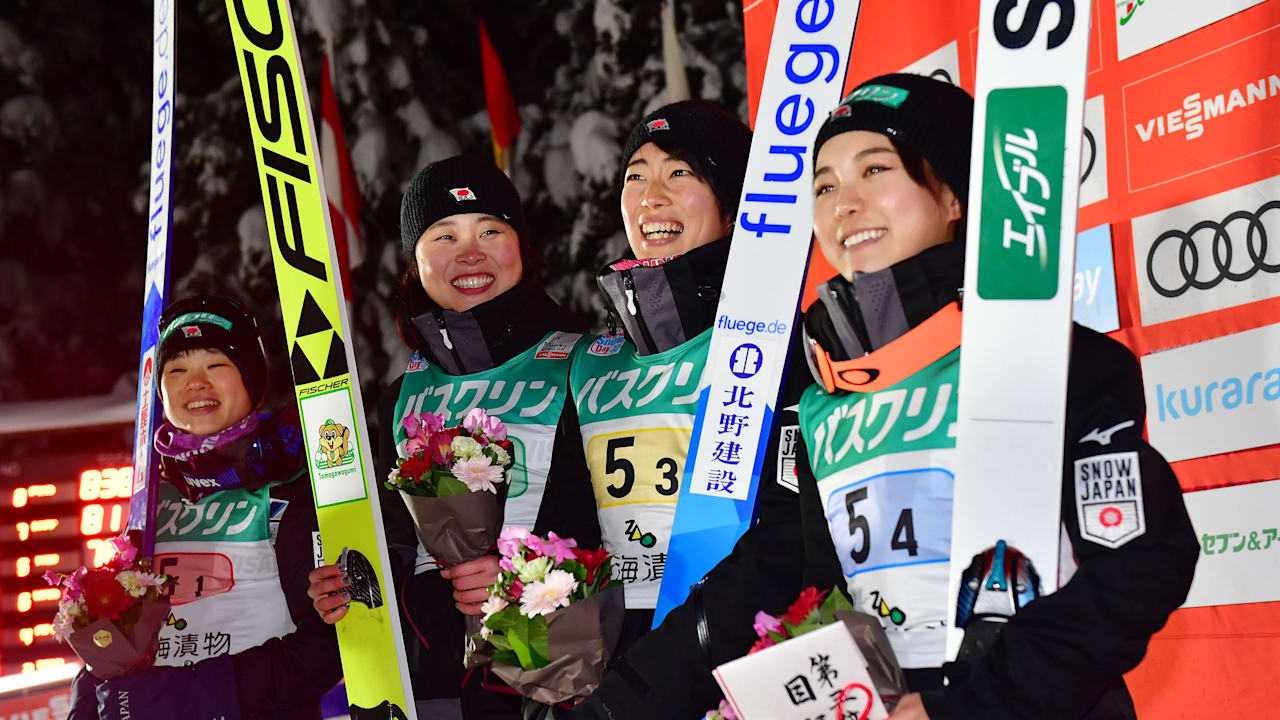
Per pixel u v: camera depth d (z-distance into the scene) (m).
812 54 3.68
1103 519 2.55
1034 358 2.63
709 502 3.56
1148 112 3.93
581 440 4.11
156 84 5.01
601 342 4.27
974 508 2.65
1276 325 3.61
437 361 4.61
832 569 3.01
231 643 4.27
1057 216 2.64
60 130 14.70
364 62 14.02
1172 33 3.85
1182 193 3.84
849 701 2.49
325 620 4.11
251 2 4.47
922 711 2.51
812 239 3.60
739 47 13.02
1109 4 4.02
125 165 15.21
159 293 4.78
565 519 4.10
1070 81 2.67
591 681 3.44
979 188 2.74
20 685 9.18
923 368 2.90
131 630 4.10
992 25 2.78
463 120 14.45
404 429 4.55
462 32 14.59
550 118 14.28
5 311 14.23
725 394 3.60
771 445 3.51
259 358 4.62
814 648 2.50
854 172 2.97
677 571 3.57
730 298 3.65
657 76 13.13
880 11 4.66
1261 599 3.66
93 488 9.72
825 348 3.10
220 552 4.34
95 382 14.68
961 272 2.85
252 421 4.45
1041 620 2.51
